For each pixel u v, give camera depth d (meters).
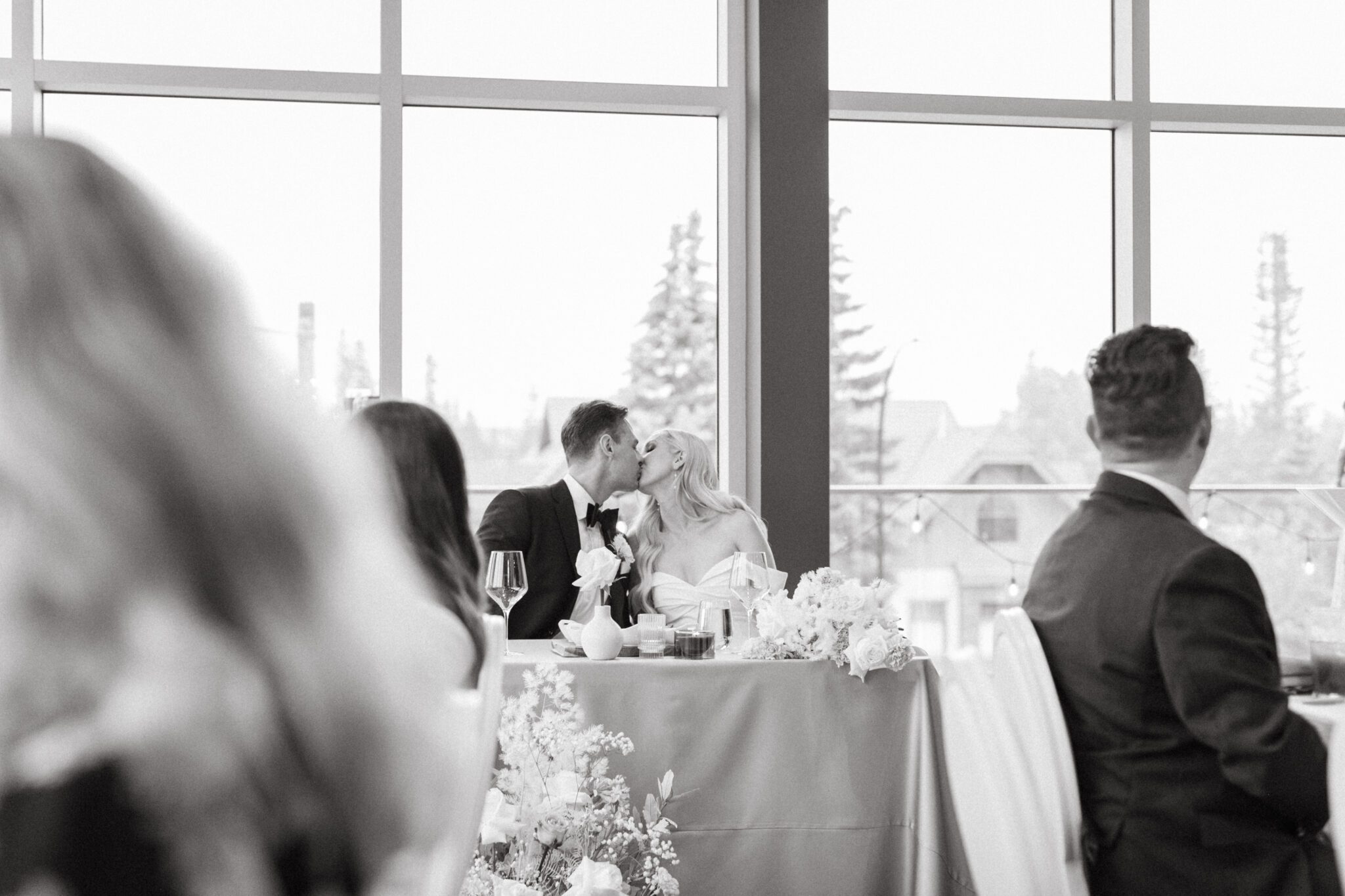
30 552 0.52
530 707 2.43
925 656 2.93
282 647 0.55
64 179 0.58
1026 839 1.89
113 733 0.50
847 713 2.87
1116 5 4.95
